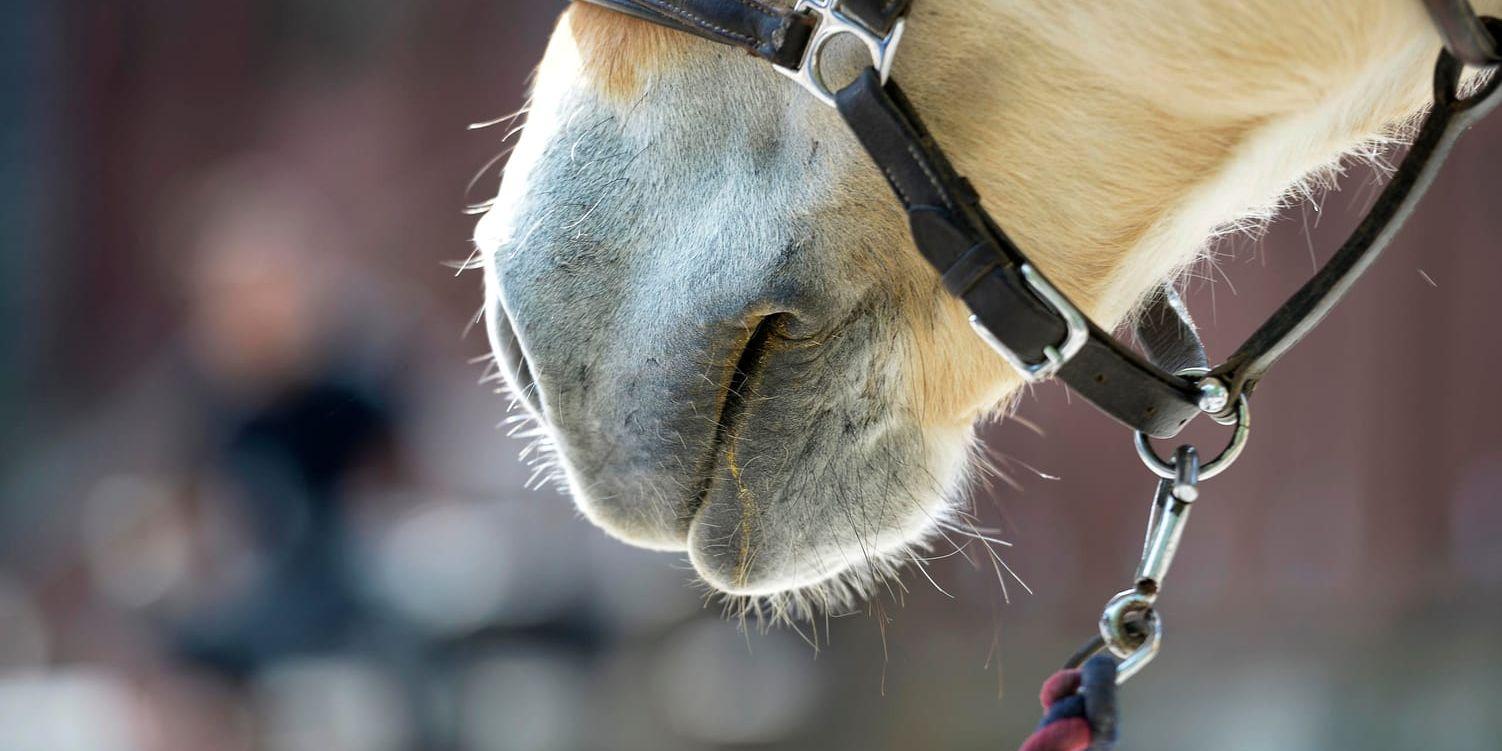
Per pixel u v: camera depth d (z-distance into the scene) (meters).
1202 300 7.38
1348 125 1.69
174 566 5.09
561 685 5.38
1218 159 1.62
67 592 8.83
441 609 5.20
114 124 12.55
